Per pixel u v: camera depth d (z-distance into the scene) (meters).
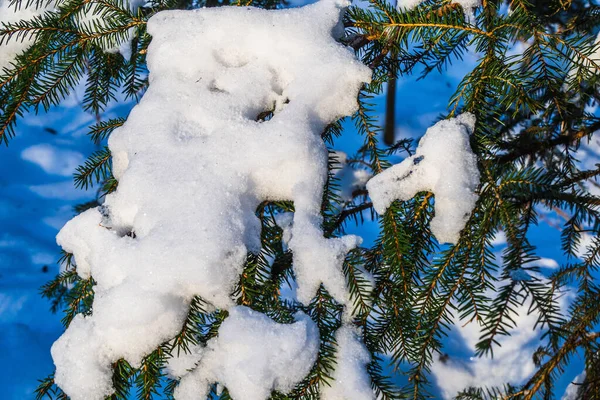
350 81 1.79
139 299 1.69
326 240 1.75
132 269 1.70
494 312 1.79
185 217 1.72
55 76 1.90
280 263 1.84
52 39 1.88
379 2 1.84
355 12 1.84
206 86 1.79
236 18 1.81
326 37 1.81
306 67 1.79
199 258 1.70
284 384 1.71
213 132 1.76
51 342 3.60
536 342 3.41
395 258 1.77
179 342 1.71
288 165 1.75
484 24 1.82
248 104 1.79
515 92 1.77
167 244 1.70
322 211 1.80
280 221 2.01
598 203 1.87
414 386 1.80
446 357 3.47
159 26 1.83
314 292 1.76
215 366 1.72
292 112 1.77
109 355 1.71
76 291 1.84
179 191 1.73
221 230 1.71
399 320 1.78
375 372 1.78
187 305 1.71
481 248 1.76
